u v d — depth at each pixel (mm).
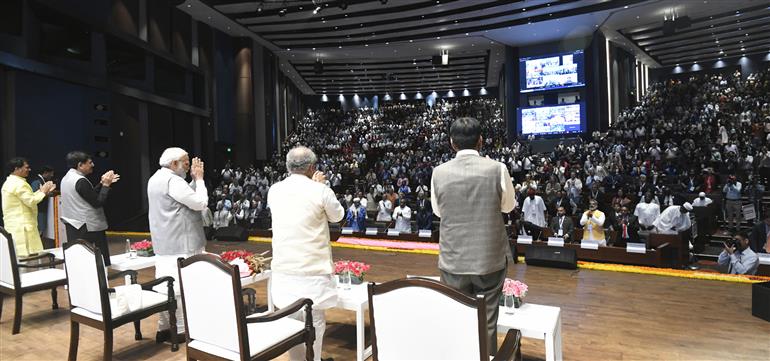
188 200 3150
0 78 7605
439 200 2105
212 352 2209
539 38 18672
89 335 3477
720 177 11789
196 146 15047
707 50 24625
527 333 2568
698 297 4633
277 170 17875
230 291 2104
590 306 4320
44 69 8242
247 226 10547
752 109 17859
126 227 10742
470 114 31938
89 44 9625
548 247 6305
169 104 12914
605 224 7918
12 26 7719
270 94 20594
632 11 15289
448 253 2043
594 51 17953
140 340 3365
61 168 8844
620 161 13477
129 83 11297
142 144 11758
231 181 15555
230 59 18047
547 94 19250
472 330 1535
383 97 36406
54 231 5777
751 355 3090
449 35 18500
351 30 18328
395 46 20391
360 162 20391
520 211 9633
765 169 11320
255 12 15430
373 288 1708
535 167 15477
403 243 8242
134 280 3418
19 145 7914
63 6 8867
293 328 2412
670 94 23547
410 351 1661
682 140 15477
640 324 3771
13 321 3762
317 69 21734
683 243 6570
